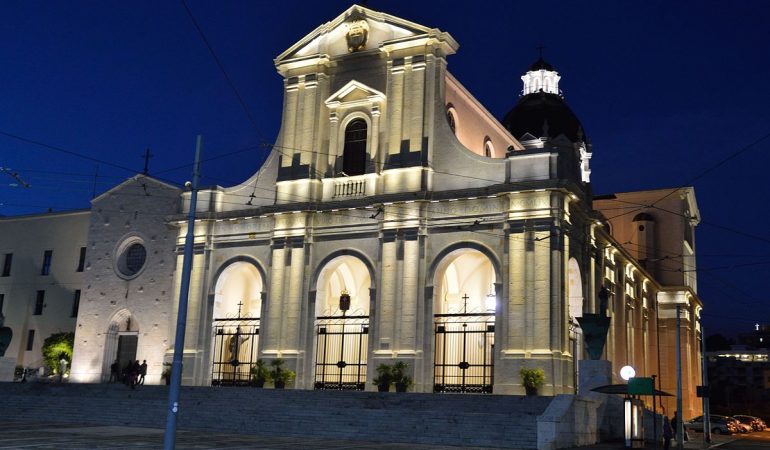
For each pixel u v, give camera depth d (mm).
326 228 41250
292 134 43312
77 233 52344
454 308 45000
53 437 25031
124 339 48062
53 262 52656
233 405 33281
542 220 36281
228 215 43812
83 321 48719
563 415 27312
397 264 38719
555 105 65438
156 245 47875
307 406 32375
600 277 44406
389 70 41469
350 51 42906
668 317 65938
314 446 24766
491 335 43125
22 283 53250
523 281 36094
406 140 40188
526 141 47531
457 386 37094
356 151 42062
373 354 38344
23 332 52281
